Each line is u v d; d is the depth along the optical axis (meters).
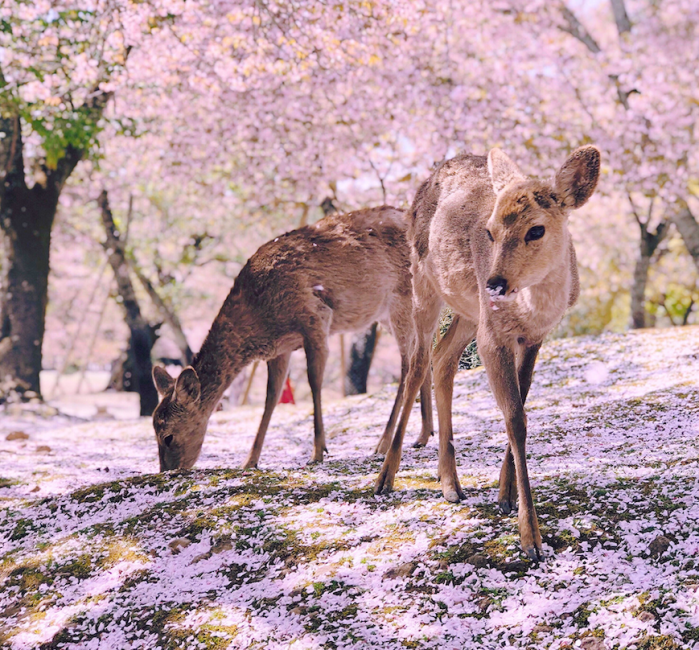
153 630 3.26
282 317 5.82
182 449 5.76
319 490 4.43
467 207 3.91
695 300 24.77
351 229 6.05
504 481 3.76
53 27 12.69
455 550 3.41
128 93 14.90
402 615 3.03
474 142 13.67
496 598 3.03
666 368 7.29
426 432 6.07
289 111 14.01
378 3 10.24
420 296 4.39
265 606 3.26
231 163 16.70
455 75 14.15
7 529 4.54
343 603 3.17
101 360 32.28
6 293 14.70
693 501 3.41
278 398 6.07
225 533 3.96
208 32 11.71
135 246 22.12
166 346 33.69
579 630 2.75
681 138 15.66
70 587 3.77
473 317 4.00
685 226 17.34
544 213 3.12
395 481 4.46
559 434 5.48
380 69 13.03
